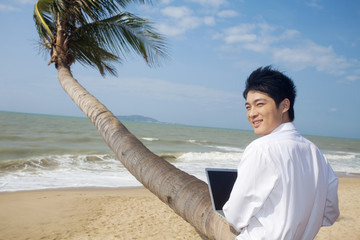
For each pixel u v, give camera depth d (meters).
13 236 4.88
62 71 5.12
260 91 1.24
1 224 5.36
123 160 2.53
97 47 6.20
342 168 19.56
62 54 5.51
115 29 5.96
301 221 1.05
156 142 32.88
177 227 5.65
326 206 1.33
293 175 1.05
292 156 1.08
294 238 1.05
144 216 6.34
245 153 1.12
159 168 2.17
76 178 10.65
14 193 7.88
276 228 1.03
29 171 11.37
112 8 5.28
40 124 49.91
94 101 3.65
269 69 1.29
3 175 10.27
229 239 1.35
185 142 36.19
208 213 1.60
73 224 5.62
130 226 5.62
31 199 7.24
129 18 5.85
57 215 6.12
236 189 1.08
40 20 5.47
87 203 7.20
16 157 15.91
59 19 5.59
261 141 1.11
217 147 33.06
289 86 1.24
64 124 57.91
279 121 1.24
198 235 5.24
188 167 15.27
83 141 26.84
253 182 1.04
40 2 5.60
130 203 7.42
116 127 2.92
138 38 6.11
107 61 6.84
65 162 14.05
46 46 6.01
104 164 14.34
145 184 2.22
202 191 1.78
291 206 1.03
